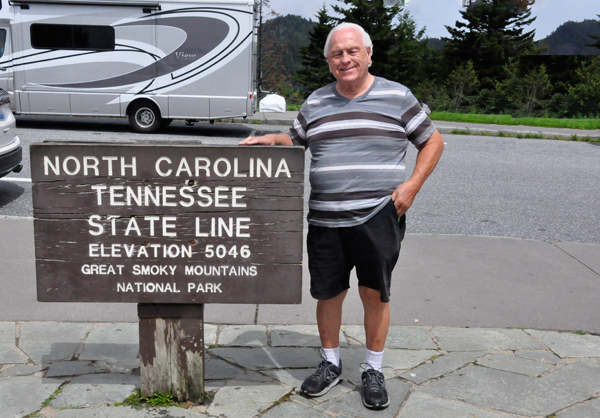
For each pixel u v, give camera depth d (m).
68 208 2.44
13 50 11.22
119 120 14.01
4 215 5.68
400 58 39.66
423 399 2.74
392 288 4.11
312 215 2.67
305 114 2.67
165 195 2.44
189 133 12.07
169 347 2.62
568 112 31.55
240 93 11.33
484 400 2.74
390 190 2.56
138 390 2.75
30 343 3.17
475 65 39.94
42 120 13.34
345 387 2.86
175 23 11.06
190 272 2.51
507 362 3.10
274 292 2.54
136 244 2.48
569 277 4.44
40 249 2.47
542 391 2.82
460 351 3.22
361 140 2.52
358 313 3.69
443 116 17.22
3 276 4.07
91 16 11.05
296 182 2.46
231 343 3.27
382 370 3.01
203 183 2.44
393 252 2.59
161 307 2.57
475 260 4.76
